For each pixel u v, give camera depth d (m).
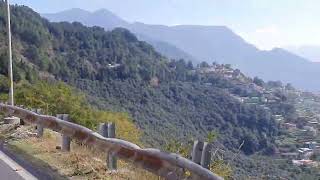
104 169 8.48
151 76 128.88
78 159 9.32
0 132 15.16
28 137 13.52
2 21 117.69
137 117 79.31
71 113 32.72
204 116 84.38
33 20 134.00
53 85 37.09
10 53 19.25
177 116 88.31
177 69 149.62
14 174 8.58
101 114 34.59
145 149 6.86
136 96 114.31
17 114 16.17
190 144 9.49
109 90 118.19
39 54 113.06
